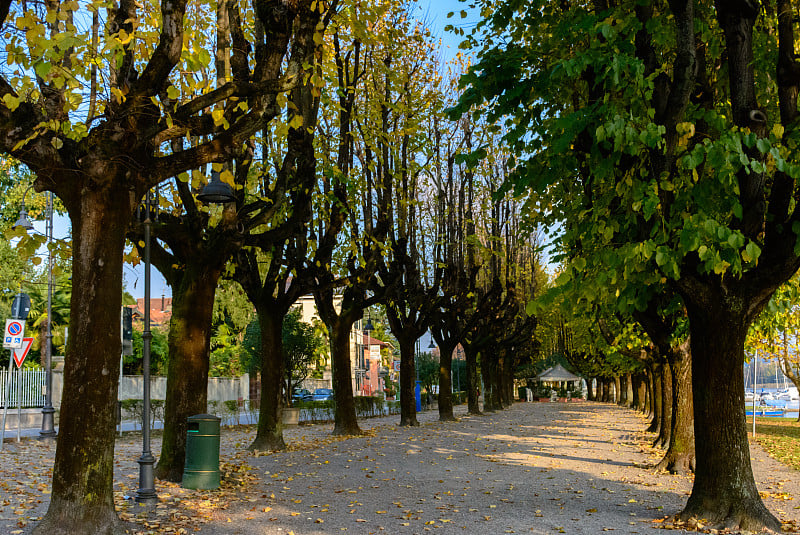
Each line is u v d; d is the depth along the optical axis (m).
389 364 101.69
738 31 8.16
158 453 16.80
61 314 38.22
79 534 7.06
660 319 14.05
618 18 8.56
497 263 36.28
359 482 12.29
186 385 11.71
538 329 59.78
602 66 7.72
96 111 8.53
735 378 8.70
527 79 8.95
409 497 10.82
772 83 9.60
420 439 21.27
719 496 8.61
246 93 8.21
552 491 11.53
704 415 8.79
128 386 31.88
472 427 27.42
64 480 7.19
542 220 12.26
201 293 11.88
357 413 36.25
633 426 28.64
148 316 10.16
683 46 7.96
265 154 15.83
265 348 17.78
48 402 20.83
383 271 23.47
